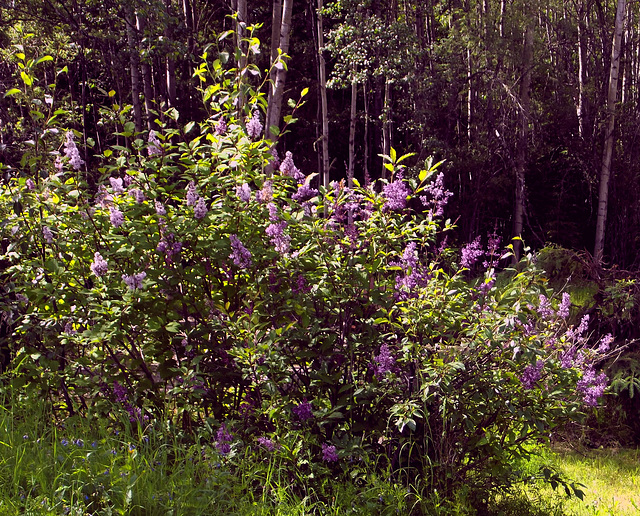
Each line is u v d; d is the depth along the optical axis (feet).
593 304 27.99
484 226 66.28
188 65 67.92
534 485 15.55
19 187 13.32
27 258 14.42
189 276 12.92
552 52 69.67
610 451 24.36
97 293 12.59
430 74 63.00
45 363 12.79
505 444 13.64
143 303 13.05
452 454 13.11
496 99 62.08
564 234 59.98
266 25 72.69
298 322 13.64
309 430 12.37
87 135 74.13
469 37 59.00
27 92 14.44
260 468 11.55
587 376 14.02
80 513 8.86
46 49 59.36
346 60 54.19
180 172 13.76
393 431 13.32
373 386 13.21
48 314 13.47
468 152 61.11
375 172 74.13
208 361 13.51
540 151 64.23
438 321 13.20
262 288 13.44
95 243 13.76
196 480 10.81
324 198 14.42
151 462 10.58
